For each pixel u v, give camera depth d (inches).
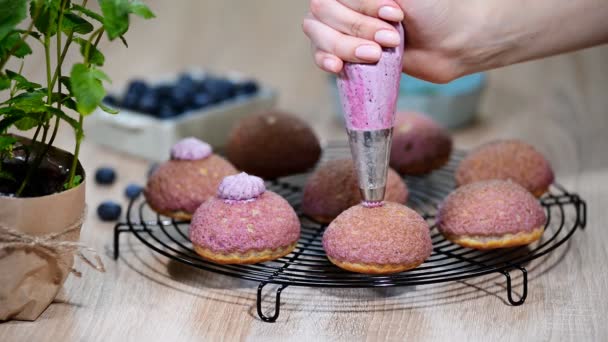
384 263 27.2
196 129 37.5
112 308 27.4
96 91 24.5
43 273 26.4
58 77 26.1
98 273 29.1
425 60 29.1
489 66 29.7
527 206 29.0
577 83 45.2
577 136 39.4
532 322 26.8
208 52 48.6
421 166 34.9
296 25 52.7
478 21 28.3
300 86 45.3
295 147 34.4
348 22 26.2
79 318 27.0
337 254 27.6
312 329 26.6
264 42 50.4
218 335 26.3
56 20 25.9
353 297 28.0
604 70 46.5
